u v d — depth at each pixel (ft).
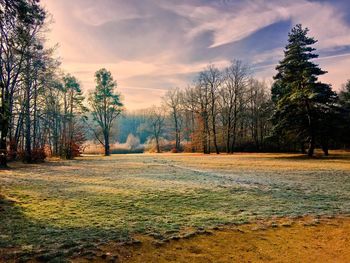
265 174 52.39
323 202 28.53
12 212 23.90
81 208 25.61
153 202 28.35
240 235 18.97
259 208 26.12
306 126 99.04
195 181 43.37
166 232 19.12
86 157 130.52
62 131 126.52
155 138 227.20
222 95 162.71
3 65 67.26
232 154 139.64
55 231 19.01
